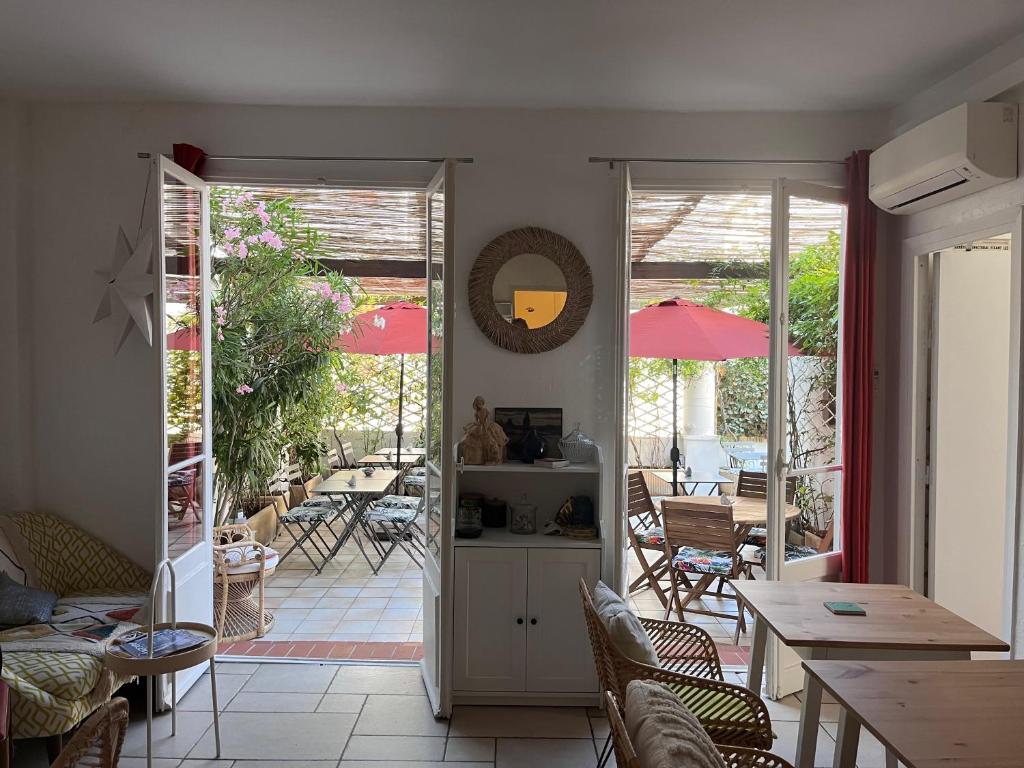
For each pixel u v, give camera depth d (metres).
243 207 5.61
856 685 2.13
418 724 3.55
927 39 3.25
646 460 9.07
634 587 5.49
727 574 4.81
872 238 4.07
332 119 4.09
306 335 6.07
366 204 5.73
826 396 4.21
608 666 2.66
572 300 4.03
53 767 1.45
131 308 3.97
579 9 2.99
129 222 4.06
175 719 3.50
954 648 2.46
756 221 5.98
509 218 4.07
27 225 4.07
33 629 3.38
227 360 5.39
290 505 7.62
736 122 4.13
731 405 9.03
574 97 3.92
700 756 1.50
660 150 4.10
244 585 4.77
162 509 3.58
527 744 3.38
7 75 3.69
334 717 3.61
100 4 2.96
